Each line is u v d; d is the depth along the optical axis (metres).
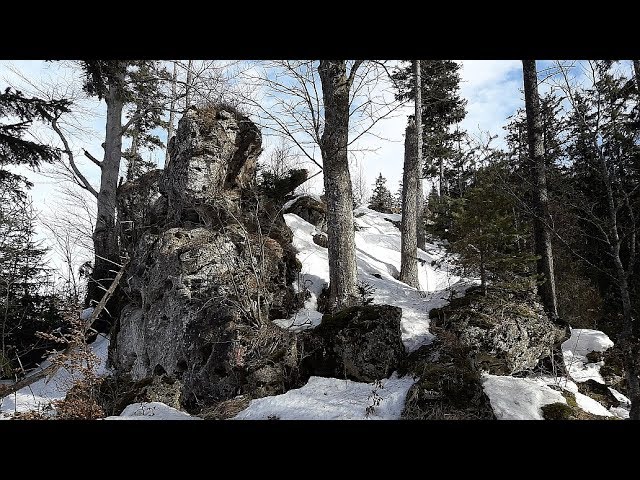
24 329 14.23
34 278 16.53
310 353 8.06
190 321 9.07
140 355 10.30
